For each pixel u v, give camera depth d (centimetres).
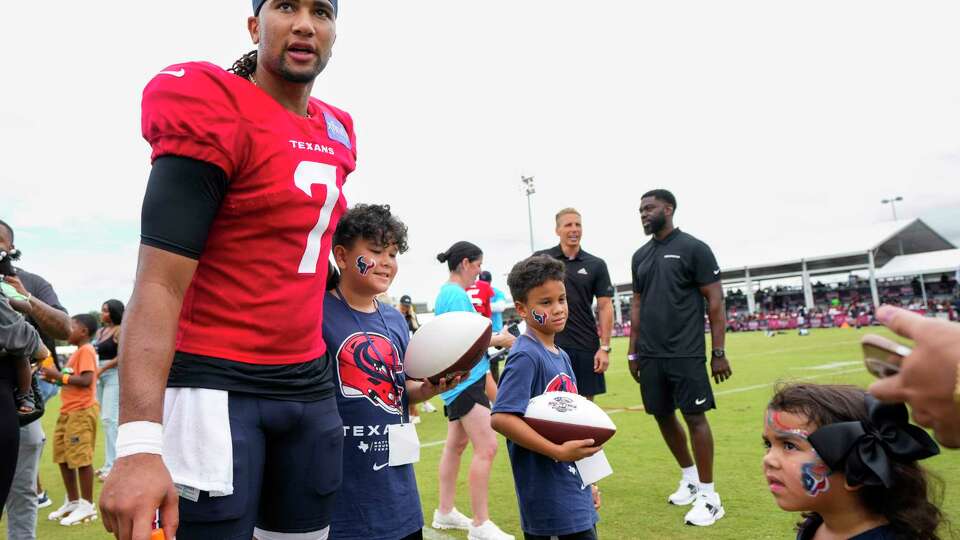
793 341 2327
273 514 176
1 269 335
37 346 274
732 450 602
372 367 250
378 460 244
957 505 394
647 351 465
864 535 158
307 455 174
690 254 462
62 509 501
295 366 170
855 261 3769
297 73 164
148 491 124
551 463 259
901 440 144
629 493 479
